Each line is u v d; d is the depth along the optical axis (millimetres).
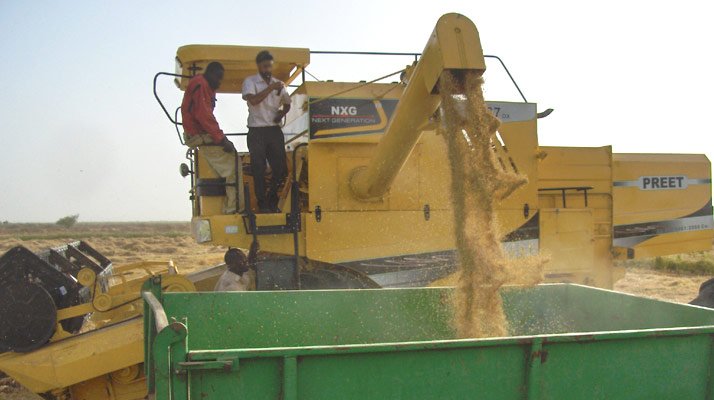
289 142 8039
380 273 6816
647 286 14492
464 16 4516
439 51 4426
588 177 8406
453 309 4949
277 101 6906
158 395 2797
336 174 6750
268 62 6750
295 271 6562
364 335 4820
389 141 5457
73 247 7484
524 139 7375
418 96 4910
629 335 3346
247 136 6973
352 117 6801
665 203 8805
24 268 5582
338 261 6711
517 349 3201
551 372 3236
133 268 7848
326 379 2955
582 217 7633
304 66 7422
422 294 4961
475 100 4551
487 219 4594
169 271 7770
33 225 82375
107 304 5664
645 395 3418
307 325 4699
